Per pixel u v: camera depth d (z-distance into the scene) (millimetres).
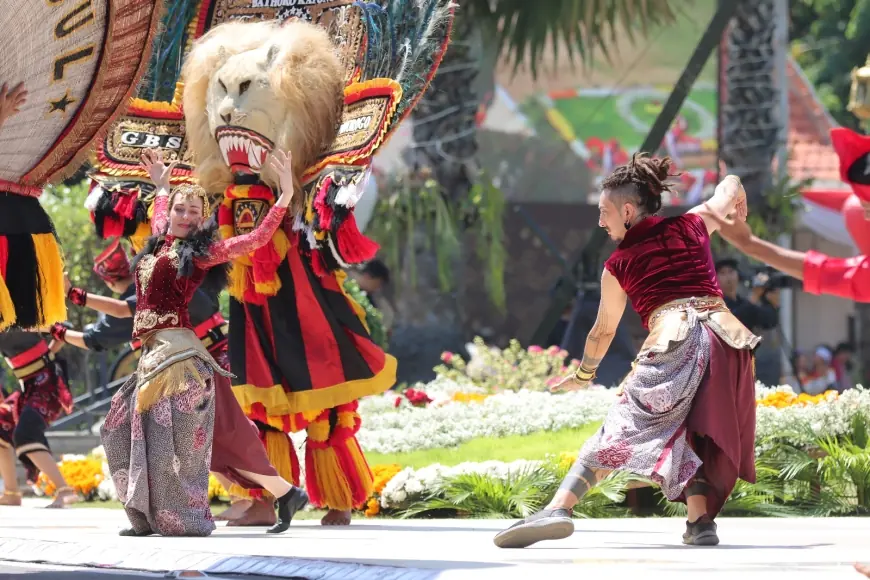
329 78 20344
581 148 68812
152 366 16906
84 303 19672
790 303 64188
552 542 15453
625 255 14773
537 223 65688
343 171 19672
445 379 36500
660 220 14844
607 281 15016
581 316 45344
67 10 13570
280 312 19891
